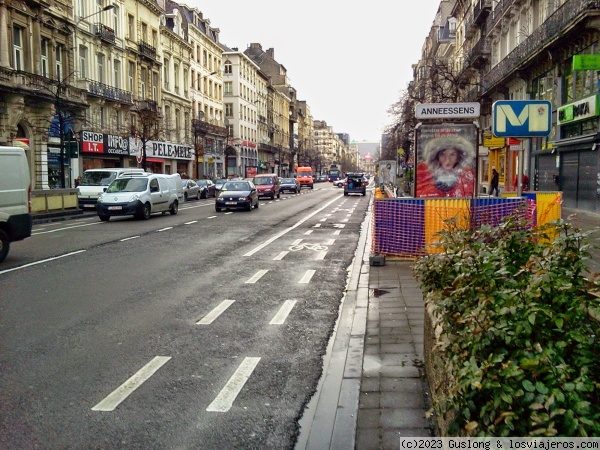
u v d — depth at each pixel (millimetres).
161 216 25562
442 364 3455
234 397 4980
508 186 36219
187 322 7449
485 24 42500
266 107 104375
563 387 2426
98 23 42625
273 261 12508
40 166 34312
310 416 4566
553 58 24812
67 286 9688
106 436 4227
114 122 45250
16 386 5207
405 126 48750
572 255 3400
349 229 19609
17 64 33281
